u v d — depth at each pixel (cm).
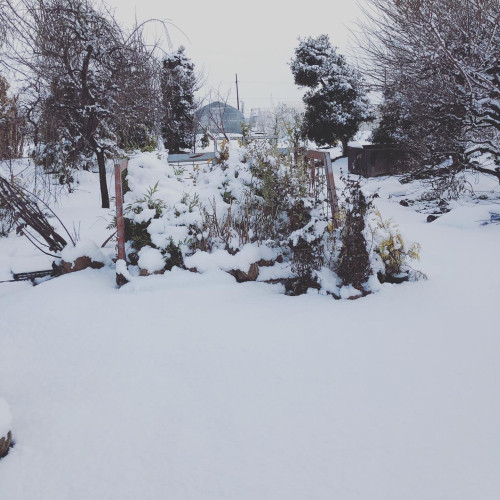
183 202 608
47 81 1087
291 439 290
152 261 559
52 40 937
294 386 346
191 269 564
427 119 1173
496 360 369
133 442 295
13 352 415
